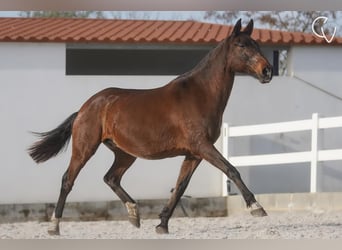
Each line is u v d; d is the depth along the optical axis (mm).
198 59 21109
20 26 18562
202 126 11078
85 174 15883
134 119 11438
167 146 11312
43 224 14805
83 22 20156
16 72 16156
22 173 15984
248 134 15680
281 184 16453
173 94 11320
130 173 15984
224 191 15797
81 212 15406
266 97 16562
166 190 15984
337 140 16500
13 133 16062
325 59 16766
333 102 16750
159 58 21000
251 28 11320
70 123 12328
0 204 15633
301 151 16547
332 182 16281
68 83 16219
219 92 11195
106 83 16266
